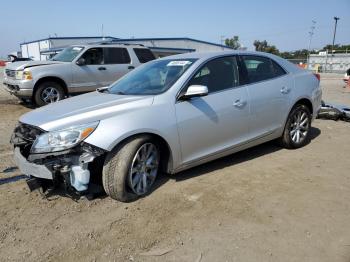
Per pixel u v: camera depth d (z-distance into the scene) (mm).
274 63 5441
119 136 3623
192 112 4207
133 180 3812
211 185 4293
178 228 3363
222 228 3355
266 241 3148
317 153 5574
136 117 3781
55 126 3605
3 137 6773
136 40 27047
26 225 3451
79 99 4453
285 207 3750
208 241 3158
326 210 3686
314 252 2994
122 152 3680
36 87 9812
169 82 4320
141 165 3889
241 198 3953
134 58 11484
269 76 5262
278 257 2932
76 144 3506
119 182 3684
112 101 4066
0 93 13758
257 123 4992
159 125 3914
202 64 4512
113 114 3742
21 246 3125
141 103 3957
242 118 4746
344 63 52062
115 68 11016
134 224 3439
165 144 4094
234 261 2887
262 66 5242
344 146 5992
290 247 3061
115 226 3408
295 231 3297
